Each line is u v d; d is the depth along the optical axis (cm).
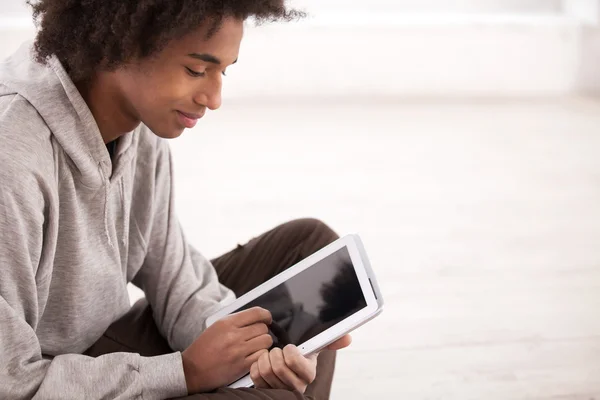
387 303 214
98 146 103
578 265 237
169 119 100
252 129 353
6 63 106
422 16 409
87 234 109
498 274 231
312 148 330
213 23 92
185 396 105
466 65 407
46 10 98
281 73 396
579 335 200
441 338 199
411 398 176
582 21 406
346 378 182
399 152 328
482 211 273
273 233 147
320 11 407
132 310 136
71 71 100
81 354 115
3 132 94
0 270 96
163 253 130
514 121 371
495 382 182
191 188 287
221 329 110
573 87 416
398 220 265
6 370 98
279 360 108
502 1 421
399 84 406
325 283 115
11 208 94
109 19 93
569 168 312
